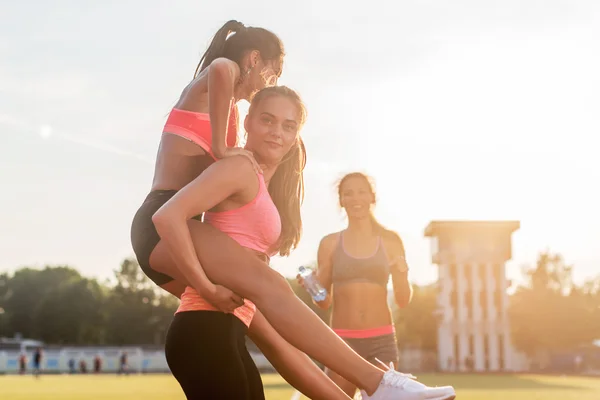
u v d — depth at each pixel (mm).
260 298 3619
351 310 7133
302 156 4340
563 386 32438
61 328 113875
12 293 126250
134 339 116250
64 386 32219
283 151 4031
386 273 7176
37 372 48469
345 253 7191
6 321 124250
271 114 3965
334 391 4219
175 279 3924
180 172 4012
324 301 6273
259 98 4020
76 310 114500
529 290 90000
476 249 82625
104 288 128750
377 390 3709
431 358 92125
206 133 4051
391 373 3719
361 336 7094
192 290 3752
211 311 3707
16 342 85375
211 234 3682
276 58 4383
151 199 3967
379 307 7145
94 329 116438
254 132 4000
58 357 73500
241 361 3768
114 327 115938
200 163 4043
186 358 3686
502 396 21750
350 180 7188
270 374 56625
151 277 3963
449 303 82625
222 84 3732
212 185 3650
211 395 3662
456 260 82688
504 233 83062
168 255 3725
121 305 116938
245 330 3934
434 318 90938
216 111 3756
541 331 87500
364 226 7250
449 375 60812
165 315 118188
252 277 3615
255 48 4309
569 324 86875
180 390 27641
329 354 3652
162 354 75375
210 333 3678
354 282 7141
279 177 4266
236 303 3627
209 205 3654
